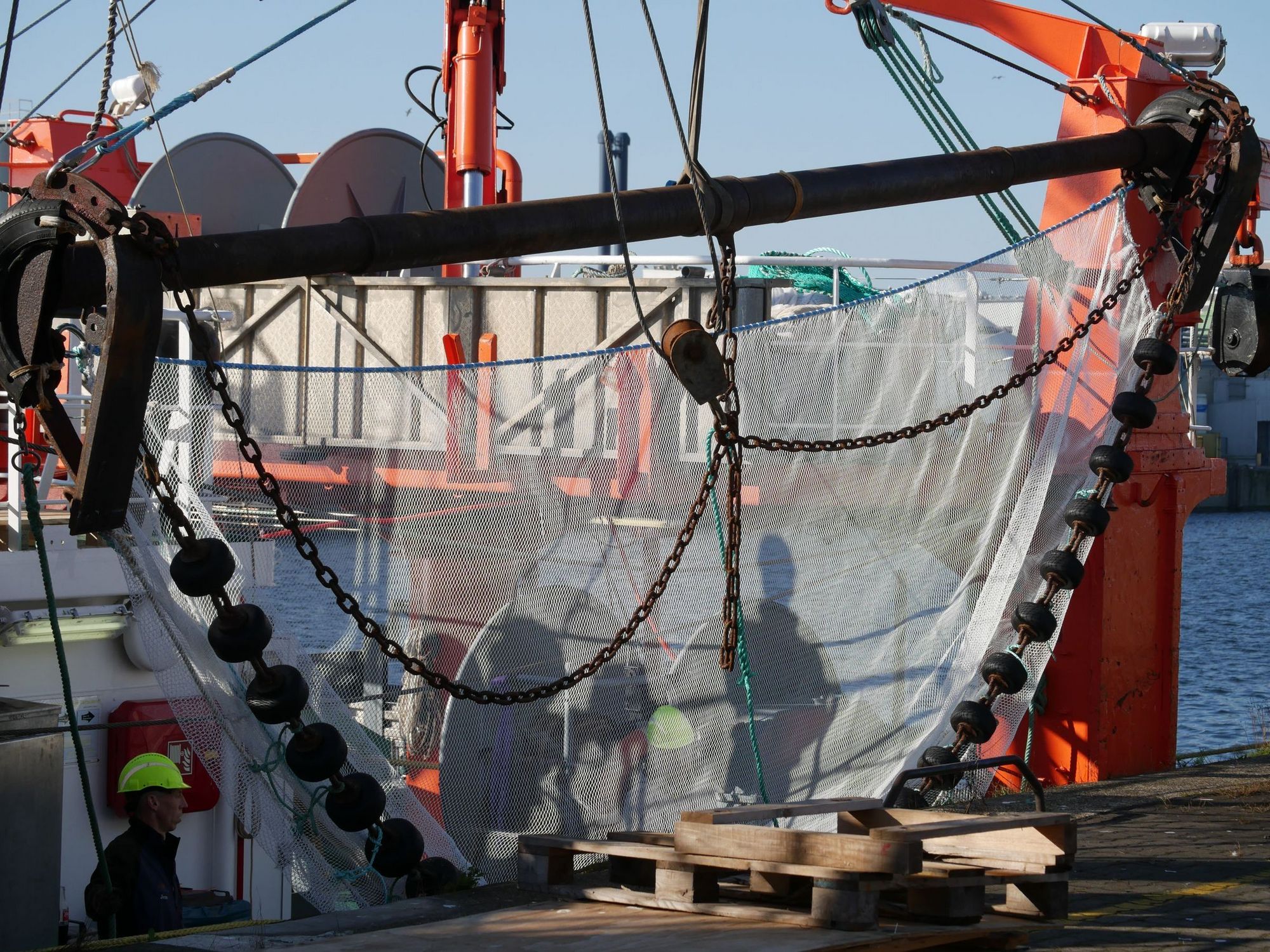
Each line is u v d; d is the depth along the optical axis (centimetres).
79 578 782
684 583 838
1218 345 1152
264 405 823
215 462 789
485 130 1466
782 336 917
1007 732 927
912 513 940
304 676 746
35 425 775
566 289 1208
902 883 591
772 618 863
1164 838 881
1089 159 1021
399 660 666
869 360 952
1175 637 1175
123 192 1680
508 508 820
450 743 777
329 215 1575
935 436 962
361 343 1294
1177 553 1173
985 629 927
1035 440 1003
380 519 799
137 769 734
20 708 646
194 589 636
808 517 904
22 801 620
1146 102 1144
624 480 844
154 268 611
